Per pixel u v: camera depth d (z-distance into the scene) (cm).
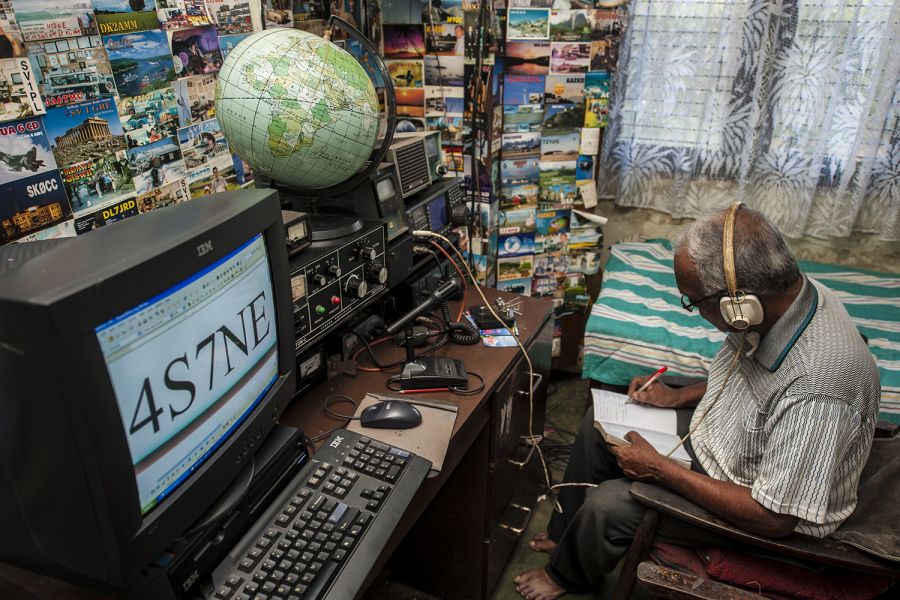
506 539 175
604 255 275
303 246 121
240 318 90
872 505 126
